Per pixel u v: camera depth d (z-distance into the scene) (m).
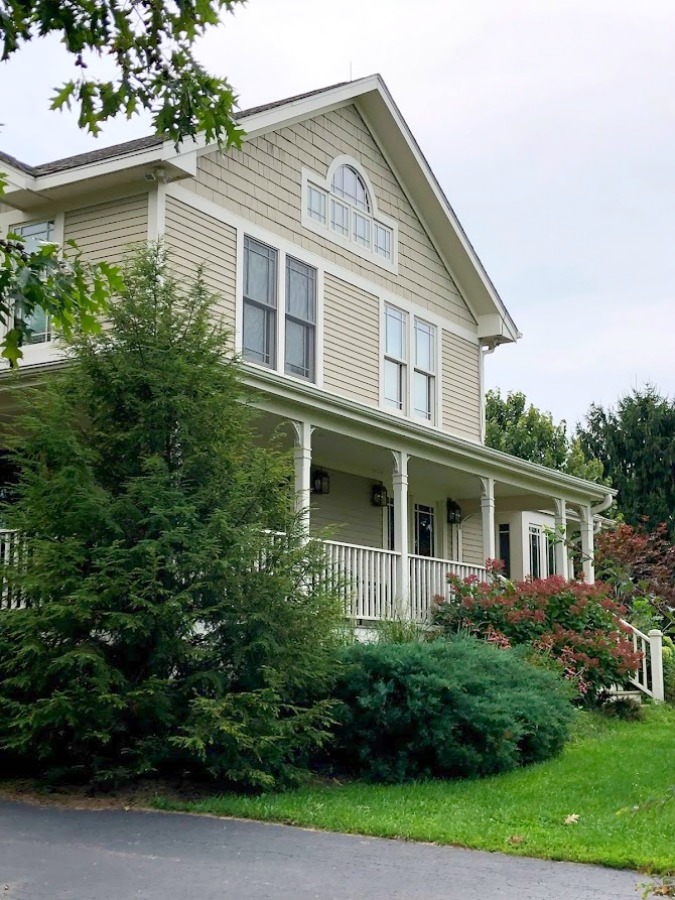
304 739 9.48
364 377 17.23
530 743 10.52
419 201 19.27
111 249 13.62
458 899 6.03
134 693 8.81
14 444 10.02
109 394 9.93
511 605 14.99
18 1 6.02
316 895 6.10
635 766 10.23
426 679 9.95
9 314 5.18
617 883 6.39
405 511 15.20
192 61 6.48
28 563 9.41
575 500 20.05
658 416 34.16
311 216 16.47
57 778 9.34
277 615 9.67
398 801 8.85
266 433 14.55
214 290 14.20
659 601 17.58
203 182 14.31
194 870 6.62
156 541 9.15
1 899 5.96
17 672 9.43
